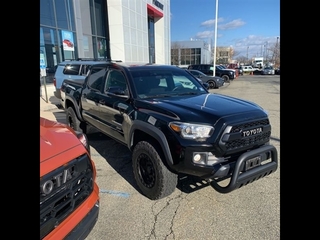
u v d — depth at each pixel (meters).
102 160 4.27
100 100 4.09
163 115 2.75
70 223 1.71
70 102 5.69
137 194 3.10
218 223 2.49
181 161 2.50
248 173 2.48
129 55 19.38
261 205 2.79
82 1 15.81
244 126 2.60
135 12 20.14
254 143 2.69
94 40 17.33
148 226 2.47
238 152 2.60
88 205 1.95
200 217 2.60
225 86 19.97
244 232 2.35
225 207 2.77
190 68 24.38
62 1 13.58
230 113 2.62
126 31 18.78
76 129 5.45
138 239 2.29
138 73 3.65
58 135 2.00
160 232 2.38
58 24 13.34
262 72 44.97
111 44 18.66
